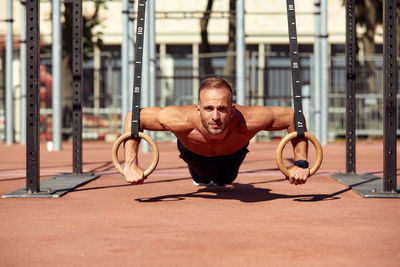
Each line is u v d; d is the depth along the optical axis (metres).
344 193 5.52
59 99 13.19
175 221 3.81
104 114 20.28
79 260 2.72
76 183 6.20
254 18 23.05
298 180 4.38
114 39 23.58
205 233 3.38
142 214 4.13
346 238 3.24
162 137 19.73
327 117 15.21
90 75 20.00
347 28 7.09
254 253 2.85
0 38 22.95
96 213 4.19
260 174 7.67
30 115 5.29
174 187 6.03
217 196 5.24
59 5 12.59
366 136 19.67
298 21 23.20
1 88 20.97
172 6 23.52
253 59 18.83
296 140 4.55
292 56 4.47
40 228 3.56
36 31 5.26
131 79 12.95
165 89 20.81
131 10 13.06
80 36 7.24
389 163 5.29
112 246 3.02
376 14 19.50
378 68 19.42
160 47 23.45
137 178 4.39
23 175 7.62
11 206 4.60
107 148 15.39
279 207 4.52
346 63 7.16
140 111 4.50
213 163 4.77
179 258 2.74
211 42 23.41
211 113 4.09
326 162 10.23
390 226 3.64
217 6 23.30
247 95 18.92
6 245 3.06
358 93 19.22
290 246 3.02
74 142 7.26
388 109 5.26
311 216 4.05
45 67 21.23
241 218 3.94
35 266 2.62
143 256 2.79
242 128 4.34
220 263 2.65
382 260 2.72
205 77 18.81
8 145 16.73
